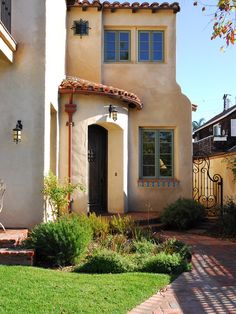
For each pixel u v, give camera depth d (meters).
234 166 16.38
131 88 17.12
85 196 14.04
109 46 17.30
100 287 7.24
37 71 11.20
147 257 9.32
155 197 16.84
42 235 9.23
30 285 7.11
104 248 9.70
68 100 13.99
